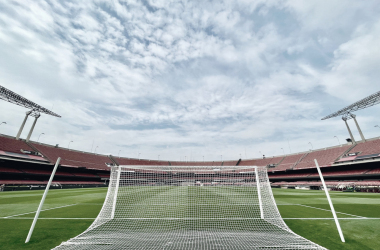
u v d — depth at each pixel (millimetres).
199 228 5078
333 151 39125
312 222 5820
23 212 7418
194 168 7828
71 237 4320
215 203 9172
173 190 14008
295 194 17312
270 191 7246
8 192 18375
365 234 4582
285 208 8664
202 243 3773
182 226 5285
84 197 13453
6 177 28078
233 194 11820
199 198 10766
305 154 45156
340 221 5980
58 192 18500
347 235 4500
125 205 8680
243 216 6512
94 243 3771
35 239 4152
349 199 12680
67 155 40594
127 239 4062
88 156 45531
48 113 36688
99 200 11555
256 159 56438
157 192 13406
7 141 32219
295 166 41594
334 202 10938
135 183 11859
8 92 28672
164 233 4570
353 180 30125
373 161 27562
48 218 6344
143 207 8195
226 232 4660
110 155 51656
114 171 7453
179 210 7535
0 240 4059
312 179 36688
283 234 4461
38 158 32969
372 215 6984
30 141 37094
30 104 32875
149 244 3723
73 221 5898
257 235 4367
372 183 25750
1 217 6480
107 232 4664
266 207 7121
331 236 4406
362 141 35906
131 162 53562
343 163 31922
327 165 34844
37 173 31219
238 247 3533
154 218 6254
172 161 61375
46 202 10570
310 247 3531
